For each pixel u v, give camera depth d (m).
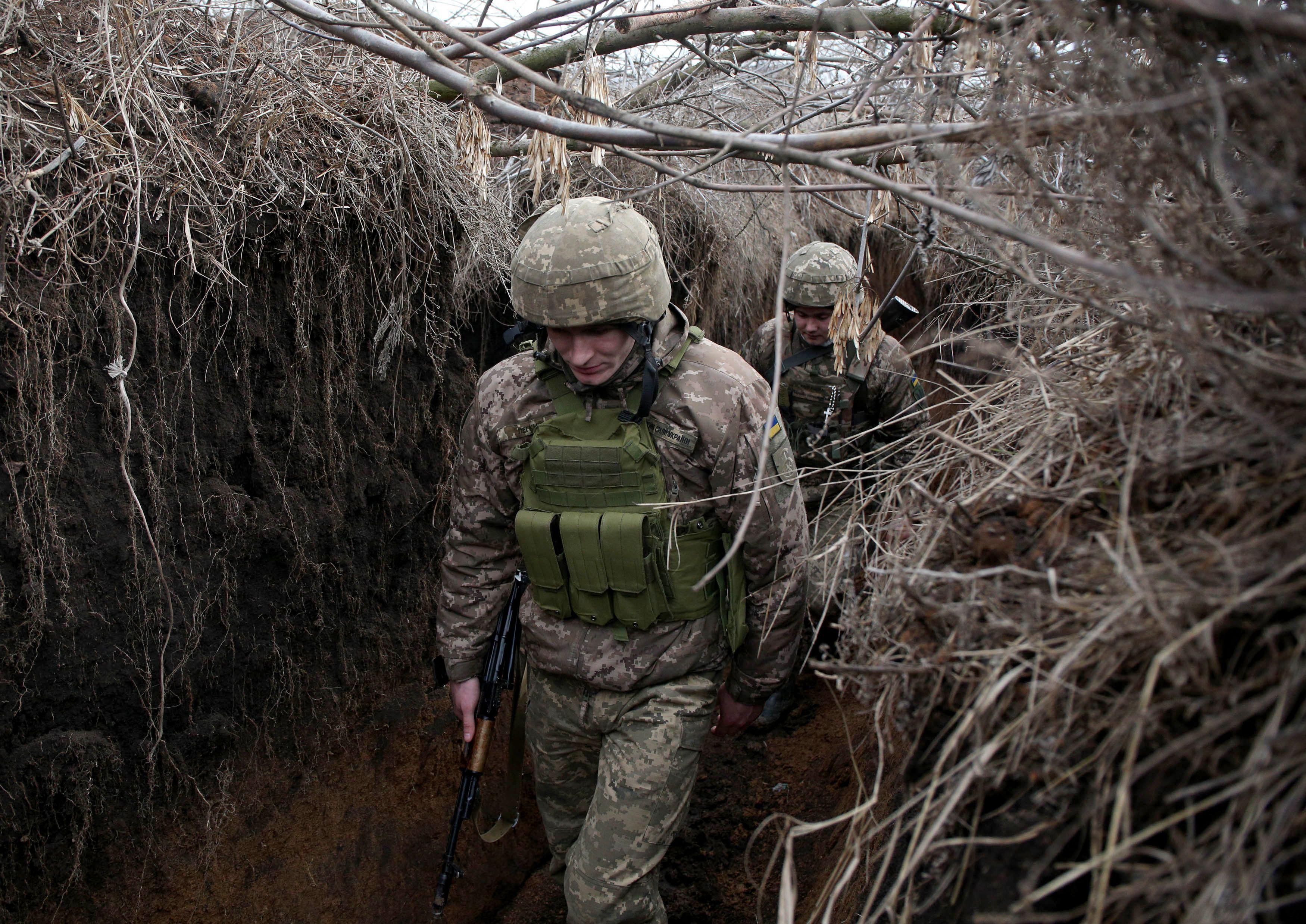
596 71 1.49
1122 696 0.95
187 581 2.11
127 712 2.04
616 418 1.83
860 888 1.56
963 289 2.23
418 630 2.79
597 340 1.74
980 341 1.66
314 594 2.42
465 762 2.18
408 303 2.55
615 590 1.87
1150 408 1.19
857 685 1.28
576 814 2.21
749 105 3.19
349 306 2.44
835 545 1.49
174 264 2.03
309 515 2.38
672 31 1.74
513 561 2.16
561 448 1.85
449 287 2.71
